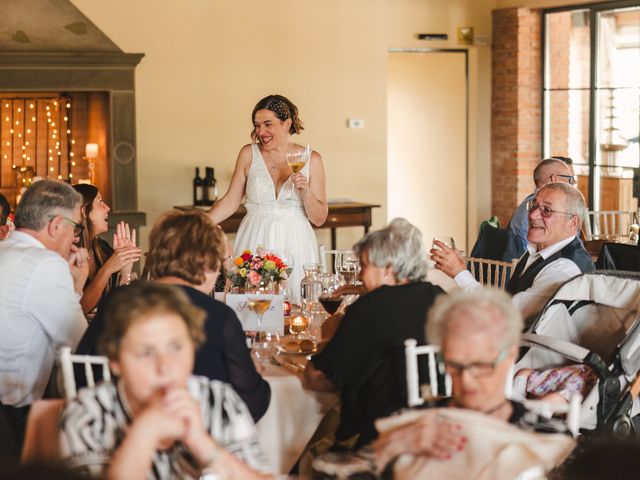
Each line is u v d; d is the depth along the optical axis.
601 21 8.69
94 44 7.98
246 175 5.06
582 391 3.13
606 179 8.79
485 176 9.77
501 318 2.09
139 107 8.45
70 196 3.24
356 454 2.18
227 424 2.10
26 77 7.84
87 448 2.00
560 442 1.99
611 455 1.28
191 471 2.00
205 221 2.69
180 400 1.90
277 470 2.90
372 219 9.23
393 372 2.65
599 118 8.80
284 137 4.98
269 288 3.70
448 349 2.11
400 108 9.58
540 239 3.91
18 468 1.26
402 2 9.16
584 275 3.48
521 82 9.25
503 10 9.32
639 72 8.35
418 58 9.53
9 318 3.04
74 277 3.65
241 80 8.70
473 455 2.00
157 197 8.55
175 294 1.96
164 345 1.91
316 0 8.88
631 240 6.35
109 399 2.02
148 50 8.42
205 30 8.56
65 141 8.74
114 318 1.92
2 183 8.69
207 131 8.63
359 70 9.06
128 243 3.86
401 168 9.66
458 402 2.17
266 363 3.11
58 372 2.82
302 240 5.03
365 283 2.89
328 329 3.29
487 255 5.55
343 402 2.73
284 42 8.80
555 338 3.33
